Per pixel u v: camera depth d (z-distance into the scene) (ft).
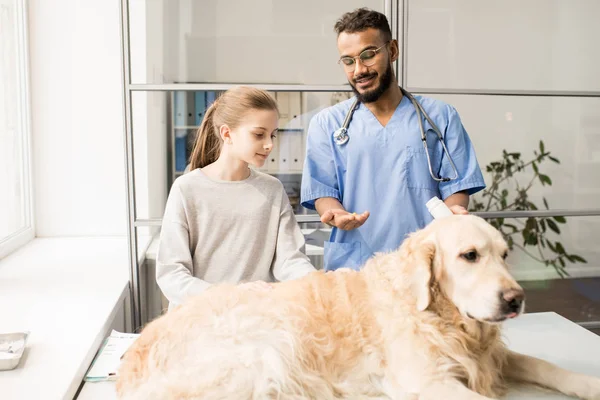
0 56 8.74
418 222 5.68
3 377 4.04
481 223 3.42
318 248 8.36
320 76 8.57
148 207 8.13
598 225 11.21
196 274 4.93
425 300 3.25
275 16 8.40
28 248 9.46
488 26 9.16
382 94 5.50
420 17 8.97
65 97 10.10
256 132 4.72
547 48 9.35
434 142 5.70
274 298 3.62
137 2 8.05
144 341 3.46
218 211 4.90
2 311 5.94
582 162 10.19
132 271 7.66
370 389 3.35
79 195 10.39
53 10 9.89
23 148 9.93
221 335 3.33
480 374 3.24
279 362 3.24
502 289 3.03
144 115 8.00
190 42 8.32
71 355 4.50
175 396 3.05
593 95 8.63
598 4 9.32
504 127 9.80
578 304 10.14
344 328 3.46
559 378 3.34
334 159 5.81
